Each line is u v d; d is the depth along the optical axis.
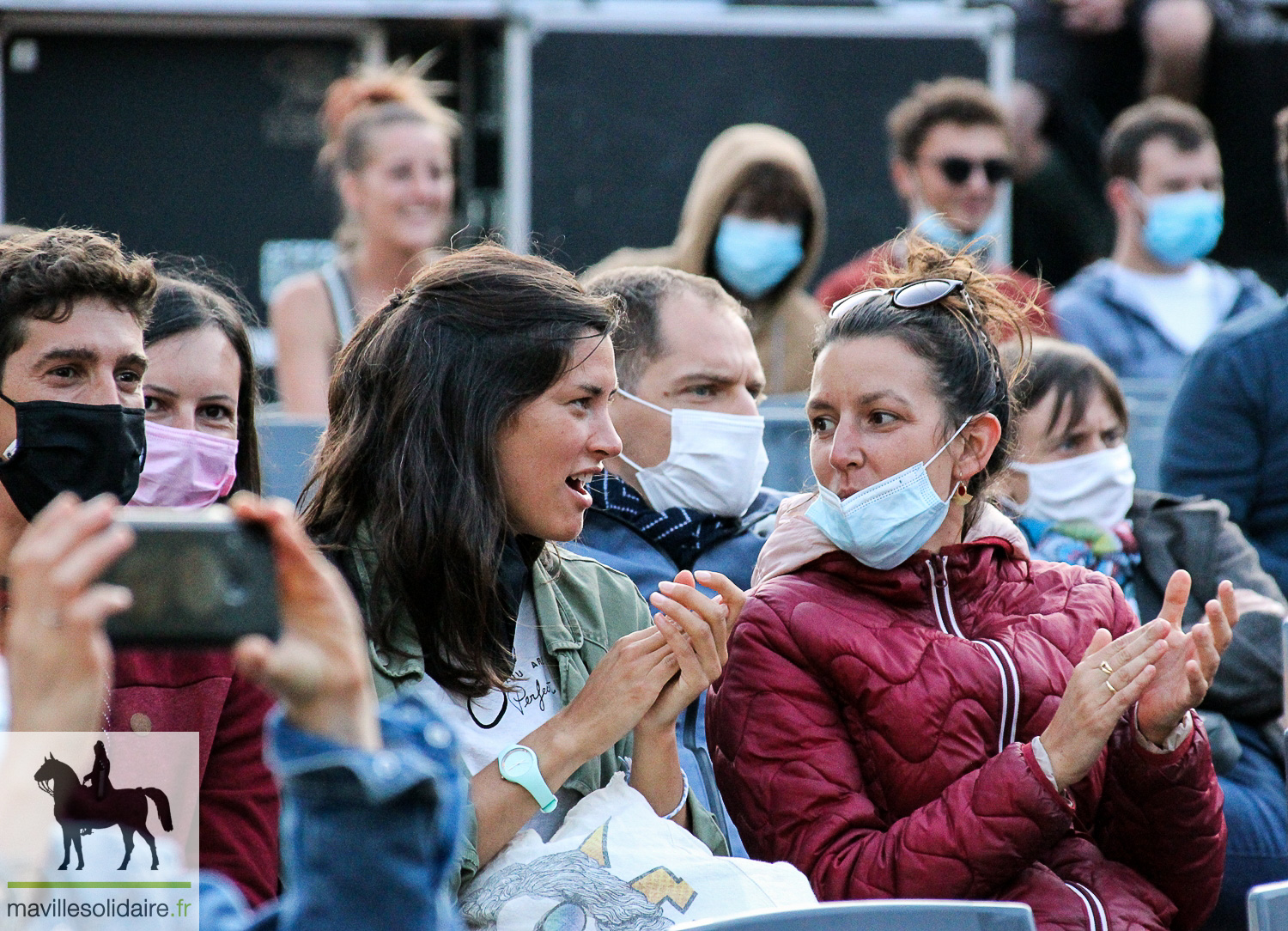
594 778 9.36
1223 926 12.52
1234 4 29.44
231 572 4.95
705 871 8.47
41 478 8.12
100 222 27.27
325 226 27.70
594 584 10.17
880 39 28.55
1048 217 29.44
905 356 9.94
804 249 19.56
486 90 27.94
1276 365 15.73
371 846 4.93
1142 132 22.30
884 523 9.88
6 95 26.89
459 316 9.12
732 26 28.20
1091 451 13.30
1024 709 9.77
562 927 8.25
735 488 12.11
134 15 26.97
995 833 8.90
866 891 9.13
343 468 9.23
